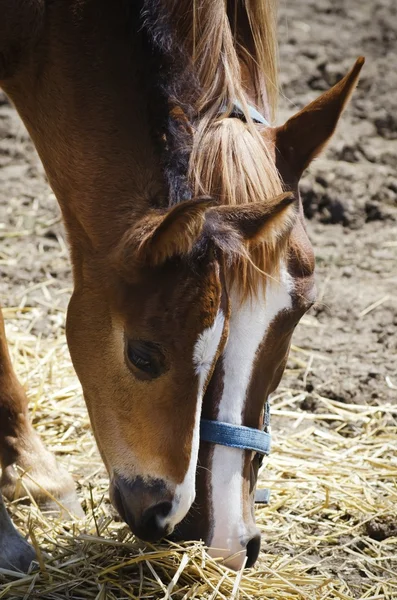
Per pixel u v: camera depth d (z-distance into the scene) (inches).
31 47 162.6
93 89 157.1
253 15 169.9
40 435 215.6
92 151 157.2
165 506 145.5
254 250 141.6
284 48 422.0
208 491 151.1
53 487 186.9
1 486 188.1
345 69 409.7
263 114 170.9
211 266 140.7
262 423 156.0
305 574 171.2
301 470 207.2
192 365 142.3
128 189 153.6
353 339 264.7
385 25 460.8
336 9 474.3
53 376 236.4
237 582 152.1
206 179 146.8
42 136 168.4
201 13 155.0
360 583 173.3
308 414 231.8
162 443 145.0
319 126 159.9
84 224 158.9
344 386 241.3
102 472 203.9
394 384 245.0
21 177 339.6
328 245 314.2
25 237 306.8
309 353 255.9
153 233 138.2
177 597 157.0
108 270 151.2
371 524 188.2
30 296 275.4
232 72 155.4
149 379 145.0
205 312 140.9
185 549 152.2
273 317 148.0
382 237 319.9
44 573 159.8
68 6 159.0
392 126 378.9
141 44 153.6
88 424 220.5
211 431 149.5
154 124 152.2
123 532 169.9
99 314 153.8
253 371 149.4
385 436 223.1
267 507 192.5
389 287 291.0
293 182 159.0
